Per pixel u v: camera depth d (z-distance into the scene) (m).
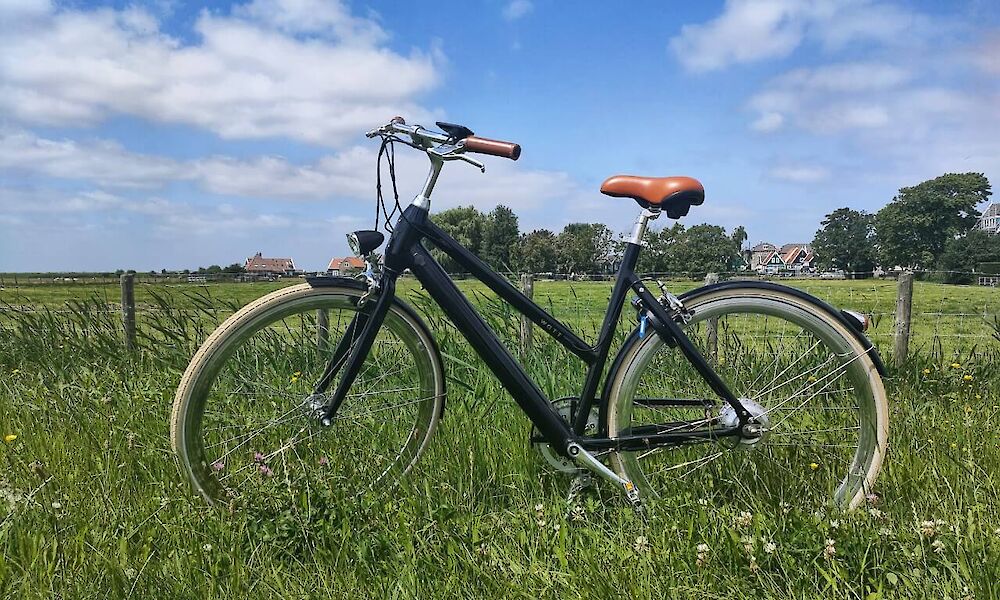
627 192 2.27
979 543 1.86
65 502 2.26
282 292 2.20
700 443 2.37
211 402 2.33
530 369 3.22
